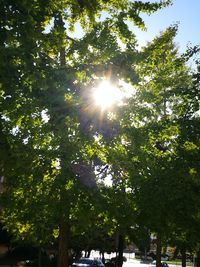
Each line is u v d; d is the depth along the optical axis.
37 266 39.03
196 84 14.92
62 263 15.70
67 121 11.71
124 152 13.50
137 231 14.31
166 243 19.39
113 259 55.47
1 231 36.97
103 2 13.19
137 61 11.86
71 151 12.91
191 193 12.59
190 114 14.27
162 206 12.54
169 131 14.15
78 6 12.99
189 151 13.52
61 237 15.83
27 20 9.41
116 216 13.41
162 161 13.55
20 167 12.76
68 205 13.40
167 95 14.45
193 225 12.80
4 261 39.22
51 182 13.55
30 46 9.45
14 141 11.78
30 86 9.73
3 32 9.28
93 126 12.23
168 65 15.23
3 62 9.12
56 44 10.84
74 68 11.23
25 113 10.46
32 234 17.23
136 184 13.21
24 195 14.76
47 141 12.99
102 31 12.09
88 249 53.91
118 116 12.45
